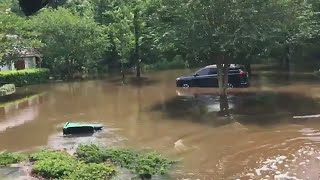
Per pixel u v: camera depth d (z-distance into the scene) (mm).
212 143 14000
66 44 37688
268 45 22719
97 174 10727
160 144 14086
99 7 49188
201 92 25438
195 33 20047
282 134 14820
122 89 28625
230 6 19734
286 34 25688
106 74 41156
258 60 47125
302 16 21922
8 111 21688
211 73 26984
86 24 38188
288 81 28797
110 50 43469
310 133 14797
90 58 39000
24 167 11758
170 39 20453
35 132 16719
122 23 36469
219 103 21281
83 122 18031
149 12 28875
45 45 36969
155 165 11633
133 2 41000
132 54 37500
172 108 20578
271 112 18625
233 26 20062
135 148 13664
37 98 26078
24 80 33531
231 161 11977
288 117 17516
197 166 11617
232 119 17500
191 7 19969
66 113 20516
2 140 15531
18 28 30953
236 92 24547
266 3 20094
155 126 16828
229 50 20516
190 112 19344
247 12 19578
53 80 36969
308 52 36688
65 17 37656
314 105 19859
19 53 33219
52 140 15266
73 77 38875
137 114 19453
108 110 20812
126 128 16672
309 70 36062
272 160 11906
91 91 28297
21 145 14734
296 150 12805
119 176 10820
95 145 13469
